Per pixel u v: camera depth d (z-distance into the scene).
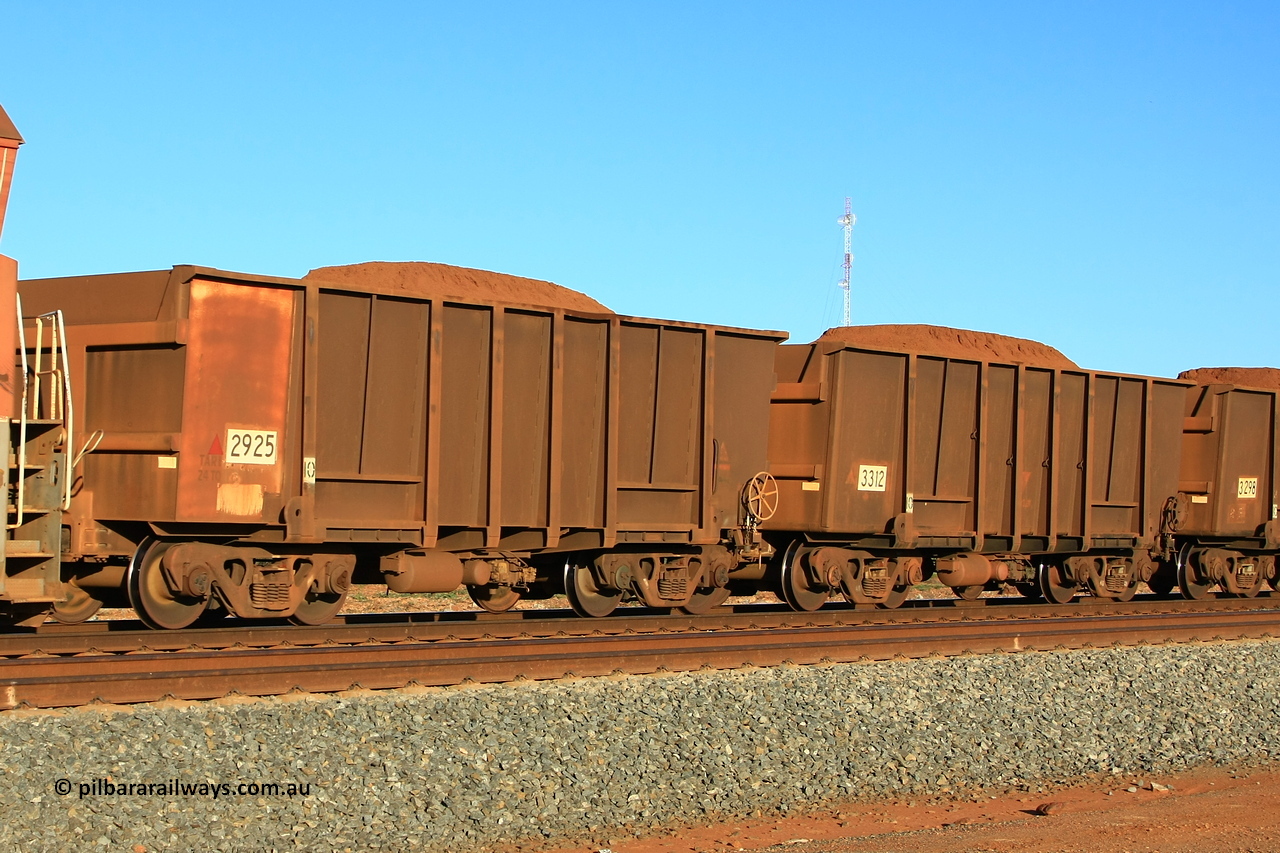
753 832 9.03
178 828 7.86
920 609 16.78
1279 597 21.64
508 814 8.66
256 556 12.86
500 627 13.68
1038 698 12.49
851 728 11.00
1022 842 8.65
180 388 12.02
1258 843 8.71
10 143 10.94
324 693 10.50
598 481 14.91
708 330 15.70
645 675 11.98
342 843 8.02
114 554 12.60
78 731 8.83
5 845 7.39
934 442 17.72
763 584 17.72
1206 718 12.51
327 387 13.03
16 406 12.84
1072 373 19.08
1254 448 21.72
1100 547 19.81
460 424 14.02
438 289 43.97
